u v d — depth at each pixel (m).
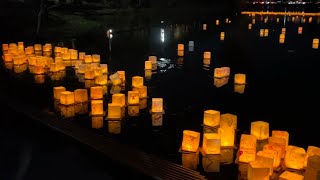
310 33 18.00
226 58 11.30
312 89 7.55
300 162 4.02
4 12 18.41
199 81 8.28
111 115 5.72
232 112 6.10
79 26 19.88
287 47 13.48
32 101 6.59
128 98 6.46
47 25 18.72
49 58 9.73
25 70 9.39
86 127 5.37
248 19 26.88
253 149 4.18
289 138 5.03
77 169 4.45
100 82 7.92
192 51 12.76
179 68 9.80
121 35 17.61
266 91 7.42
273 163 4.00
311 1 48.69
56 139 5.16
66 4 25.62
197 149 4.59
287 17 28.98
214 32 18.80
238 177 3.93
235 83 8.05
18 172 4.49
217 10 34.69
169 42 15.23
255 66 10.02
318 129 5.35
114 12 27.34
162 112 6.05
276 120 5.73
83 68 8.98
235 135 5.12
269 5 46.53
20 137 5.45
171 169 4.02
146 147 4.68
